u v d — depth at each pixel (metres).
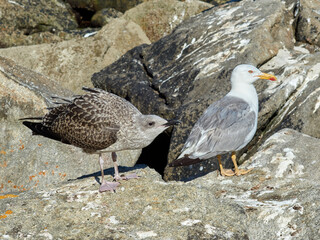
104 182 8.46
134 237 7.03
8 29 21.88
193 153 9.00
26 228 7.25
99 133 8.42
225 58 13.62
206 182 9.15
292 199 7.91
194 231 7.15
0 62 14.41
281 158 9.31
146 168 9.46
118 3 23.89
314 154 9.27
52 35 22.02
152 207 7.74
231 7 16.09
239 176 9.20
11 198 8.32
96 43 18.31
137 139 8.48
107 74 16.30
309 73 12.45
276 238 7.18
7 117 12.21
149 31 20.61
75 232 7.15
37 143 11.70
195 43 15.04
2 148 11.69
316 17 14.87
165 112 13.24
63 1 24.09
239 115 9.30
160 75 14.79
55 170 11.38
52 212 7.68
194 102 12.81
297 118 11.47
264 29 13.91
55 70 17.72
